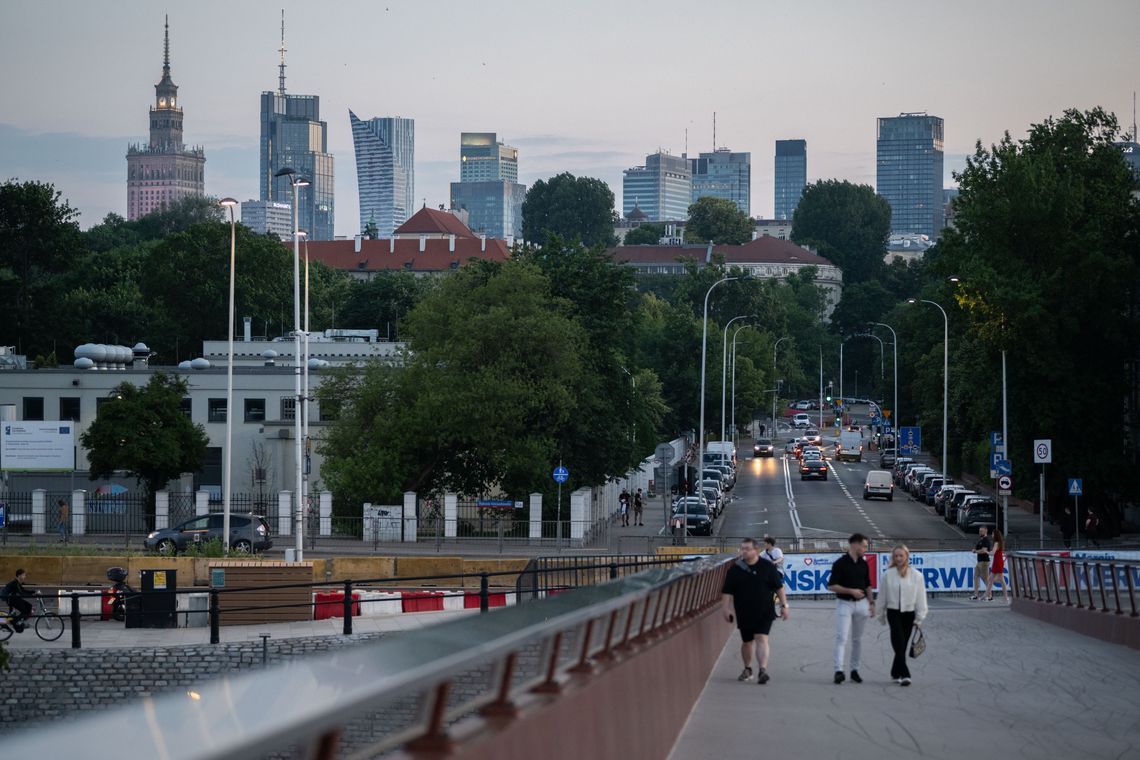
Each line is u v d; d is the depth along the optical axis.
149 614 71.75
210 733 8.40
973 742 32.31
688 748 30.58
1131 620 53.69
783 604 42.66
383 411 144.00
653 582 26.11
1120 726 34.97
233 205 120.81
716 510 172.50
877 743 31.81
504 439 139.50
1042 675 45.00
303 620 74.88
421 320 147.25
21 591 68.81
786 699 38.34
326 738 10.02
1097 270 142.62
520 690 17.80
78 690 63.22
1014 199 144.75
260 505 139.25
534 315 145.25
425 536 134.88
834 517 174.25
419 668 11.59
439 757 12.77
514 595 81.75
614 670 22.75
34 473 156.88
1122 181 154.12
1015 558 77.81
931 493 192.38
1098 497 150.38
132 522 135.25
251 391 162.12
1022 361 147.88
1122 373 151.12
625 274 161.88
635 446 162.38
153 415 140.00
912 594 41.75
